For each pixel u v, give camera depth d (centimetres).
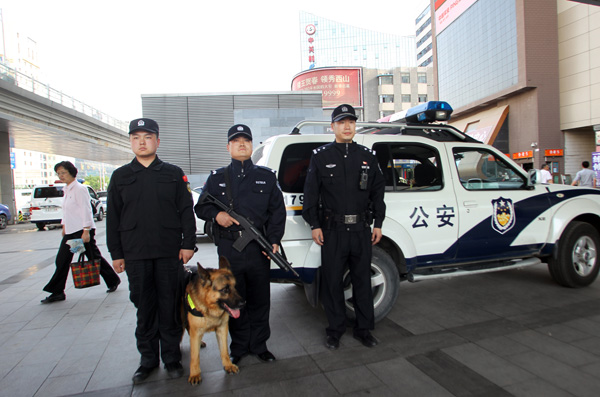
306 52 7994
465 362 262
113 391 241
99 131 2375
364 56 7900
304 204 292
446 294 420
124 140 2800
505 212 384
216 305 242
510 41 2003
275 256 266
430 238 352
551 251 412
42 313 401
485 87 2264
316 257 312
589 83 1752
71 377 261
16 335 340
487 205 377
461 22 2523
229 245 264
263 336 278
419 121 409
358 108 5353
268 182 273
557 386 228
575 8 1794
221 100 1694
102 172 10250
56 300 445
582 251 421
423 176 367
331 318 296
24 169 8138
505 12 2039
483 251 379
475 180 386
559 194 420
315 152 296
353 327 312
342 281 296
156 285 266
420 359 270
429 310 371
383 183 300
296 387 238
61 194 1523
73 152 2814
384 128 400
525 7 1886
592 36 1727
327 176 287
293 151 329
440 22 2839
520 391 224
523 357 266
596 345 280
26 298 461
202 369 269
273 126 1683
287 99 1727
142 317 260
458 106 2600
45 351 305
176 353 268
